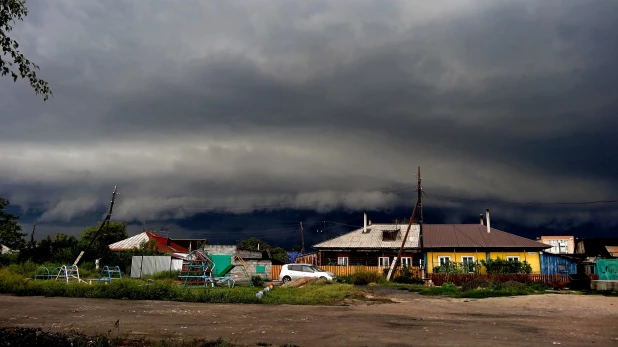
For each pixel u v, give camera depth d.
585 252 50.06
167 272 33.12
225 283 26.08
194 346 8.12
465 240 41.34
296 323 11.78
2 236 38.81
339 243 44.97
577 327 12.01
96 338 8.25
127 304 16.02
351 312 15.02
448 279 34.88
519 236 41.41
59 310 13.62
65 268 25.27
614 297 21.97
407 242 43.31
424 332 10.64
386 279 34.75
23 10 9.39
